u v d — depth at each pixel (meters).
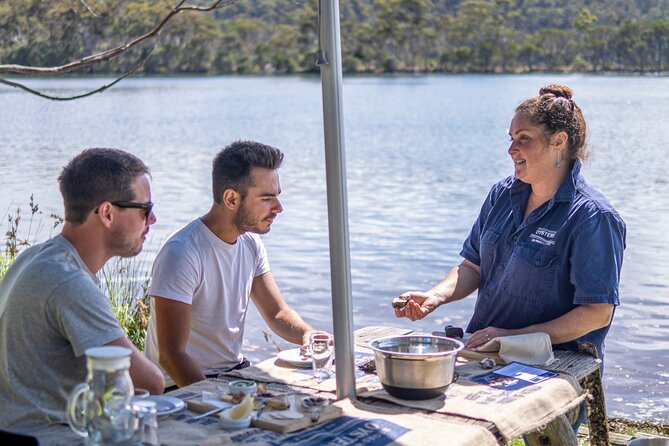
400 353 2.40
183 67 94.00
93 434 1.90
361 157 23.12
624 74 87.12
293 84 81.62
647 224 11.92
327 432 2.17
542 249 3.10
